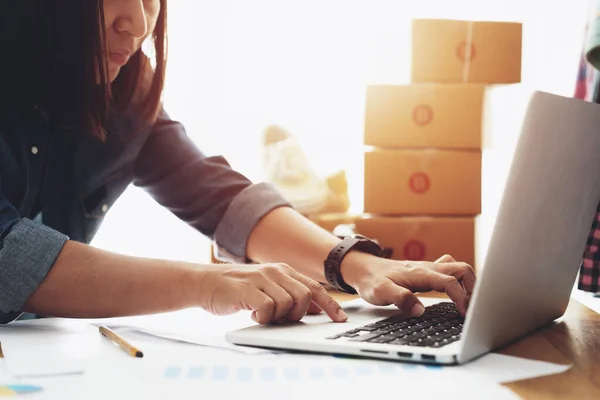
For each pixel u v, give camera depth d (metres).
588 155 0.66
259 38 2.46
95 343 0.66
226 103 2.46
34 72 0.89
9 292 0.73
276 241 1.03
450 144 1.65
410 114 1.65
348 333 0.67
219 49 2.45
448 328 0.70
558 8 2.33
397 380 0.52
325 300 0.77
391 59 1.75
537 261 0.64
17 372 0.54
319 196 1.62
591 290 1.11
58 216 1.04
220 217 1.10
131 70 1.04
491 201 2.08
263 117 2.46
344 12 2.44
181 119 2.46
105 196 1.11
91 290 0.74
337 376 0.54
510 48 1.70
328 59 2.45
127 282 0.74
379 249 0.97
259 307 0.72
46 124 0.94
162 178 1.15
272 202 1.07
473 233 1.59
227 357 0.61
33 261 0.73
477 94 1.66
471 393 0.49
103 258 0.75
